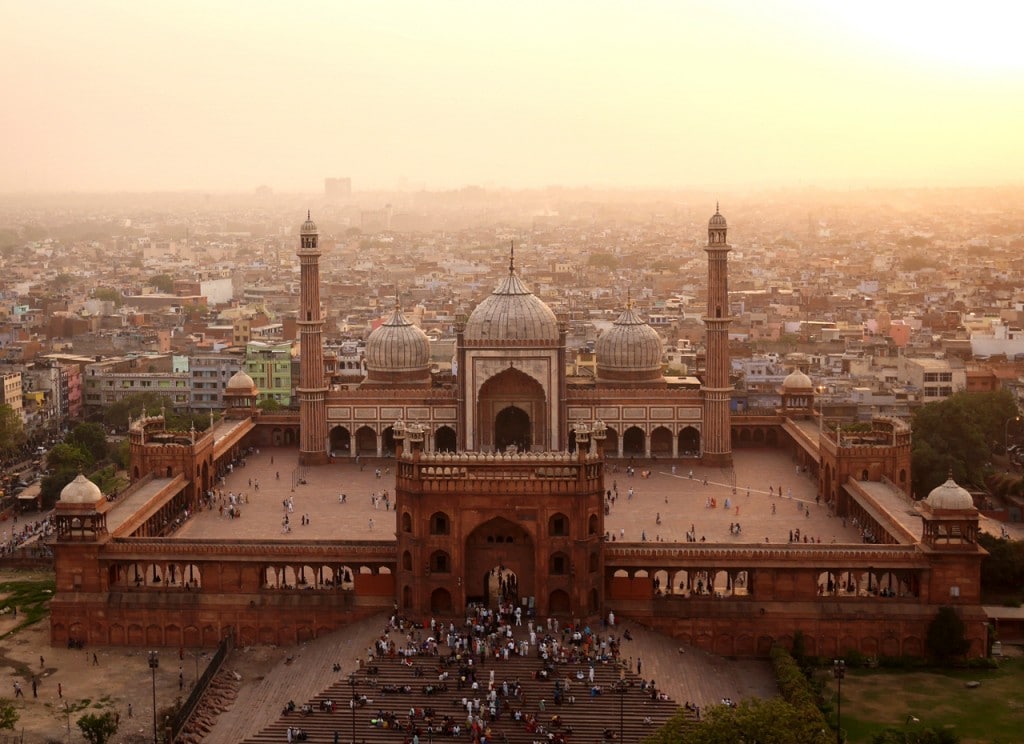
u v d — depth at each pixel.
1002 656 150.25
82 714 135.00
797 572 150.38
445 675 135.38
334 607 151.75
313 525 179.62
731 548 151.12
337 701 133.50
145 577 156.50
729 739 110.19
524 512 146.75
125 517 164.88
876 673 145.38
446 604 148.88
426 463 147.12
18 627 161.12
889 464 185.75
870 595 150.88
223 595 153.12
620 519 182.38
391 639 143.50
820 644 149.25
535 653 139.75
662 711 131.00
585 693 133.38
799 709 119.25
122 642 153.75
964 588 148.88
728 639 149.75
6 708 128.50
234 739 129.00
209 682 141.25
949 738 122.44
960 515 148.50
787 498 194.88
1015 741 126.69
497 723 129.25
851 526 179.12
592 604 149.12
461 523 147.25
